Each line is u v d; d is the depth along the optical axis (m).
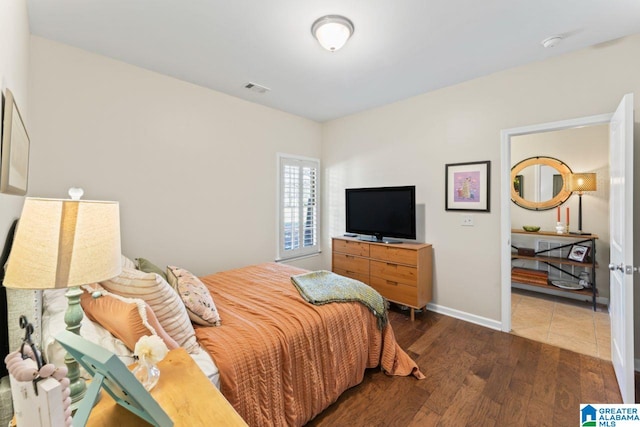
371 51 2.39
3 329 1.20
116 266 0.97
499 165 2.85
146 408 0.73
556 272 4.01
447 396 1.92
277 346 1.56
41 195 2.19
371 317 2.16
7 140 1.08
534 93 2.62
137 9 1.86
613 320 2.20
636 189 2.14
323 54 2.44
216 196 3.29
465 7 1.85
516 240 4.30
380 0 1.77
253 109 3.64
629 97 1.76
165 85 2.85
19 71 1.57
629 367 1.74
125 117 2.60
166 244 2.89
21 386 0.60
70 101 2.31
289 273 2.81
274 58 2.51
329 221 4.53
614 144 2.15
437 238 3.32
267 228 3.84
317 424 1.70
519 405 1.83
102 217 0.95
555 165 4.00
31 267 0.83
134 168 2.66
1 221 1.15
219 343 1.48
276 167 3.93
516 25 2.05
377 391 1.98
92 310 1.34
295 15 1.92
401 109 3.59
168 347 1.26
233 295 2.18
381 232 3.59
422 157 3.42
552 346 2.55
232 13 1.90
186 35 2.16
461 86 3.07
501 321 2.87
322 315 1.84
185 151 3.01
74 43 2.27
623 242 1.79
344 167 4.28
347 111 4.02
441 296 3.30
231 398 1.34
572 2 1.81
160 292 1.42
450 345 2.59
